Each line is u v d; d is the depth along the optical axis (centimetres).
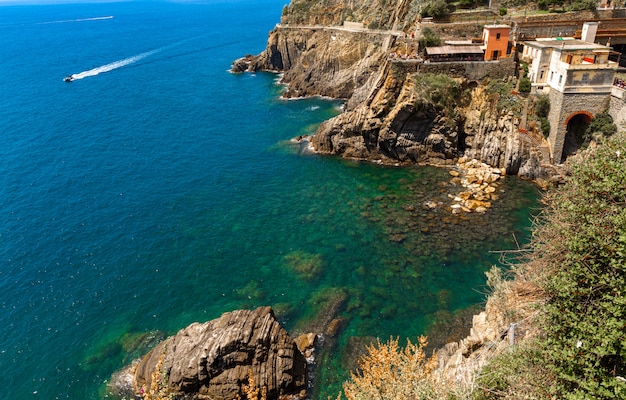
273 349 3291
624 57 7306
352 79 10631
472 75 6850
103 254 4978
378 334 3722
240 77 13338
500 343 2169
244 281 4481
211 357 3167
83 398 3319
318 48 11694
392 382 1972
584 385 1390
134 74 14050
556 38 6850
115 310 4162
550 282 1678
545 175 6000
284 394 3238
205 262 4803
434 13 7819
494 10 7750
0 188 6512
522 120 6306
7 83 12850
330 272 4534
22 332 3925
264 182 6656
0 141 8356
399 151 6919
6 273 4666
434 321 3812
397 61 6806
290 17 13375
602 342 1399
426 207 5594
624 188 1628
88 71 14600
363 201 5884
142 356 3628
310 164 7194
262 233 5303
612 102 5625
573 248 1634
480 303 3938
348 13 12181
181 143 8256
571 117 5847
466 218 5269
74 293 4384
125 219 5697
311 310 4038
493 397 1691
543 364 1603
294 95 11075
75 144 8244
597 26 6688
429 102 6525
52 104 10756
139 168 7225
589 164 1783
